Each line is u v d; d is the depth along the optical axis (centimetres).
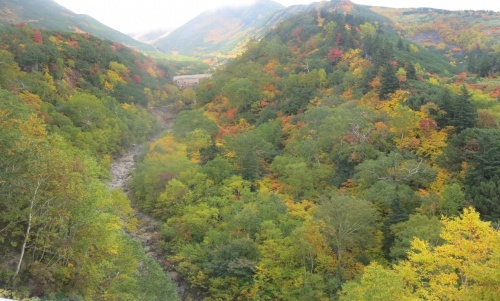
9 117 2988
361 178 4912
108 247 2920
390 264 3619
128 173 7262
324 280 3631
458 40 19075
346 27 12256
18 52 9225
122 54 15175
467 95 5731
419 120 5584
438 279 2464
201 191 5372
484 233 2516
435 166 5056
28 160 2350
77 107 8031
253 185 5697
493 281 2052
